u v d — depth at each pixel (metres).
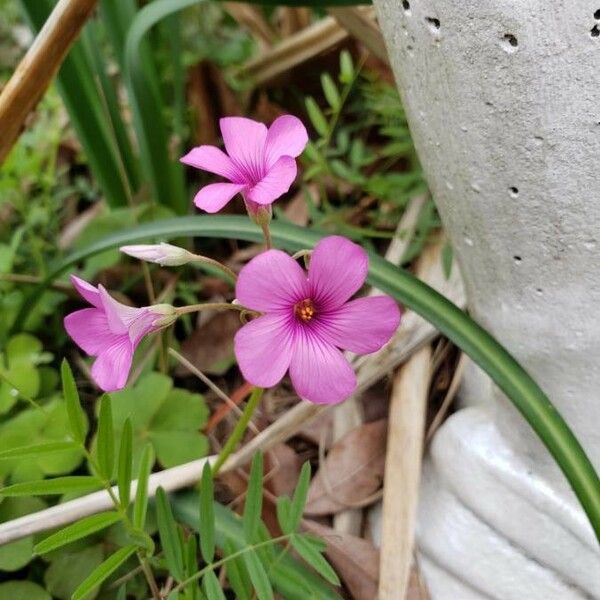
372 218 0.21
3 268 0.18
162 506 0.11
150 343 0.18
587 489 0.11
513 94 0.10
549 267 0.11
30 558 0.14
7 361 0.18
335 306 0.10
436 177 0.12
